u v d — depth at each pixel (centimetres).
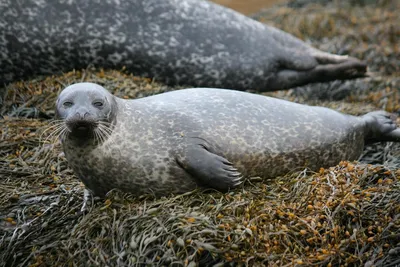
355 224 1709
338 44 3500
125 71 2711
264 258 1603
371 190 1784
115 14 2666
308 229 1672
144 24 2683
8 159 2172
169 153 1814
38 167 2144
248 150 1902
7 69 2706
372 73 3150
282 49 2798
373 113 2253
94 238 1728
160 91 2591
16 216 1905
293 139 1978
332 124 2070
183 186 1831
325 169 1997
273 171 1970
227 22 2756
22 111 2452
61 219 1853
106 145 1805
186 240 1614
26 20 2650
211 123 1878
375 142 2264
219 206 1727
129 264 1619
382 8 4044
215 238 1614
